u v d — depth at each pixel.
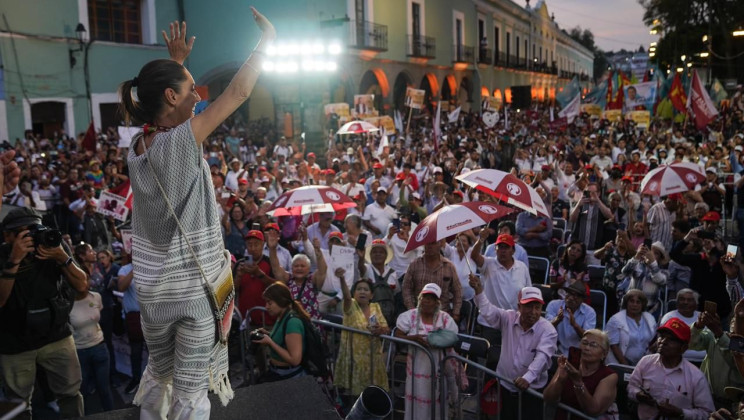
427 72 38.84
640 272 7.75
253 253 7.54
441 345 5.57
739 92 38.66
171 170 1.80
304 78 24.20
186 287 1.87
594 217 10.34
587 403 4.71
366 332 5.69
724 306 7.63
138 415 3.03
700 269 7.84
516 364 5.77
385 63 33.34
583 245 8.32
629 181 12.14
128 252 7.95
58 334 4.32
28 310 4.12
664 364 5.25
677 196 10.66
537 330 5.74
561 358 4.76
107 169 15.34
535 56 66.25
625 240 8.23
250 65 1.85
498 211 6.43
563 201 13.70
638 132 28.05
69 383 4.47
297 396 3.03
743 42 49.97
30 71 22.45
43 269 4.17
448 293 7.44
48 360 4.35
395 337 6.15
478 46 48.12
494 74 52.44
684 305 6.51
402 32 35.25
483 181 7.50
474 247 7.62
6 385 4.21
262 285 7.37
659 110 28.23
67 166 15.98
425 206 14.16
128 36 26.41
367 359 6.54
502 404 5.91
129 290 7.42
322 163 24.20
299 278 7.17
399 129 24.64
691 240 8.06
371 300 7.48
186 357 1.90
